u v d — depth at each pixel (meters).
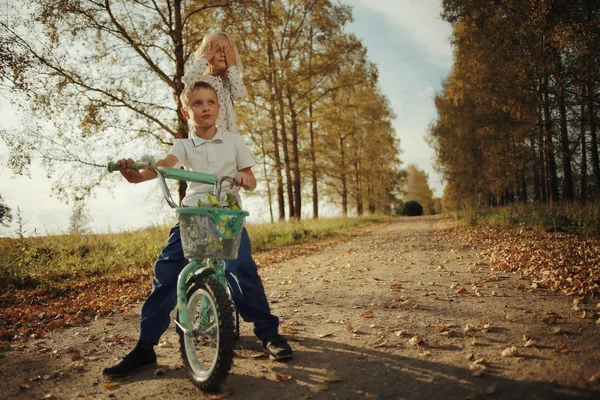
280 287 6.54
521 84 15.82
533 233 11.15
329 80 24.61
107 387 2.85
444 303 4.75
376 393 2.52
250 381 2.81
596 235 9.62
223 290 2.65
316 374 2.86
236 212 2.57
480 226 17.31
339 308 4.86
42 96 11.09
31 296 6.44
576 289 4.81
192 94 3.11
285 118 23.31
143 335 3.07
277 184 23.72
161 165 2.91
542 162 18.84
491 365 2.80
